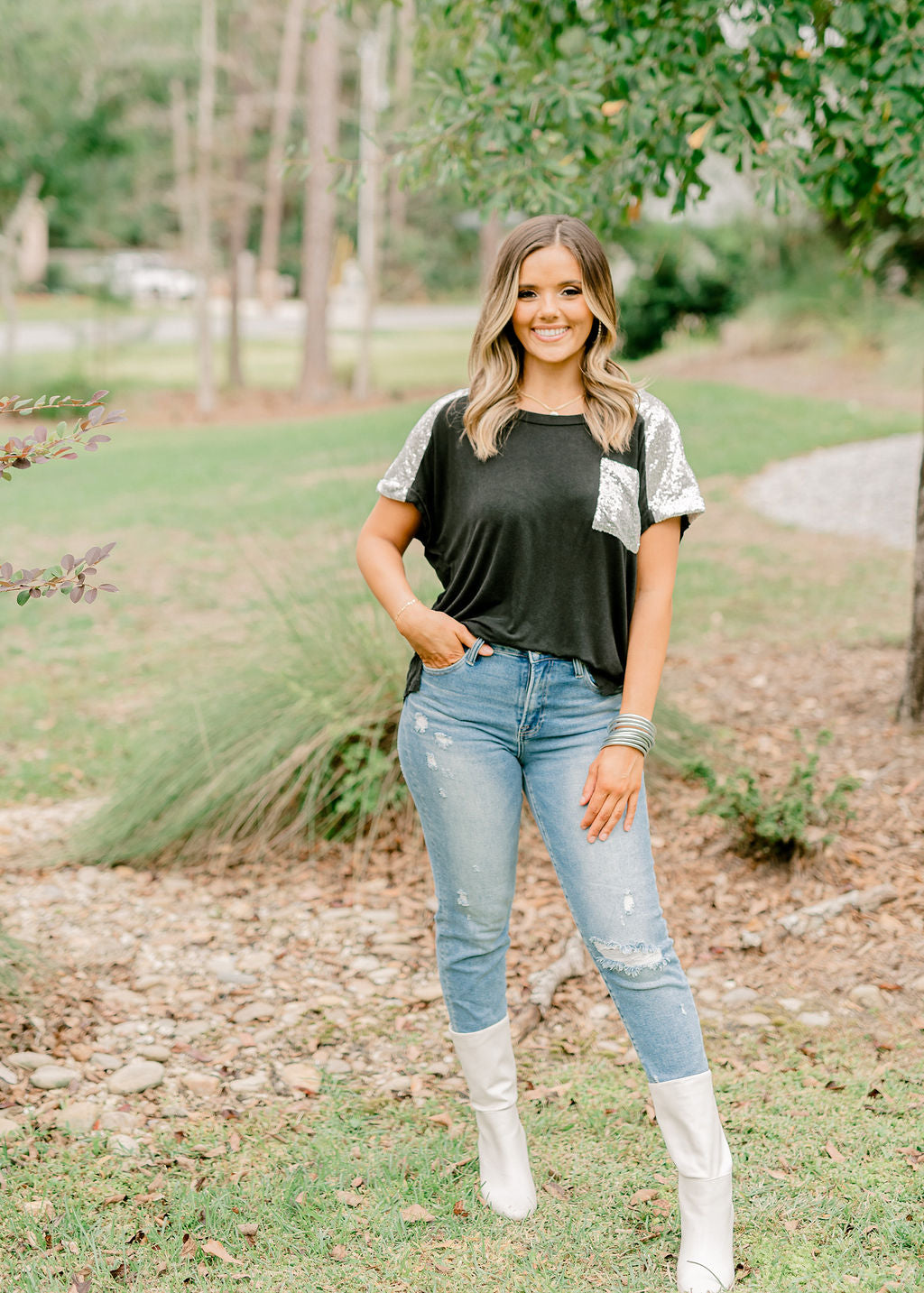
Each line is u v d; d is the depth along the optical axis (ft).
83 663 25.00
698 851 14.17
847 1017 10.73
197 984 11.85
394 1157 8.84
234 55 83.15
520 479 7.18
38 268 133.90
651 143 14.35
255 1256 7.74
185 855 15.19
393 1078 10.16
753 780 13.58
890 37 12.63
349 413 70.33
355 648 15.98
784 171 13.38
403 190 16.12
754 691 19.99
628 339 77.15
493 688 7.35
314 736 15.33
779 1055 10.17
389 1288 7.42
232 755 15.61
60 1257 7.67
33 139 70.69
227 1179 8.60
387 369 90.99
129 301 87.51
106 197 78.23
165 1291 7.39
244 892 14.15
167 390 80.64
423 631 7.39
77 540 36.58
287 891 14.15
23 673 24.47
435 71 16.24
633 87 13.96
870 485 38.65
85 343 92.94
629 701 7.32
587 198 15.01
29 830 16.49
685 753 16.48
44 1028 10.79
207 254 72.13
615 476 7.22
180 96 74.18
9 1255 7.71
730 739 17.42
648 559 7.43
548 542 7.18
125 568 32.83
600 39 14.11
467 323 133.69
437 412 7.59
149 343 105.91
